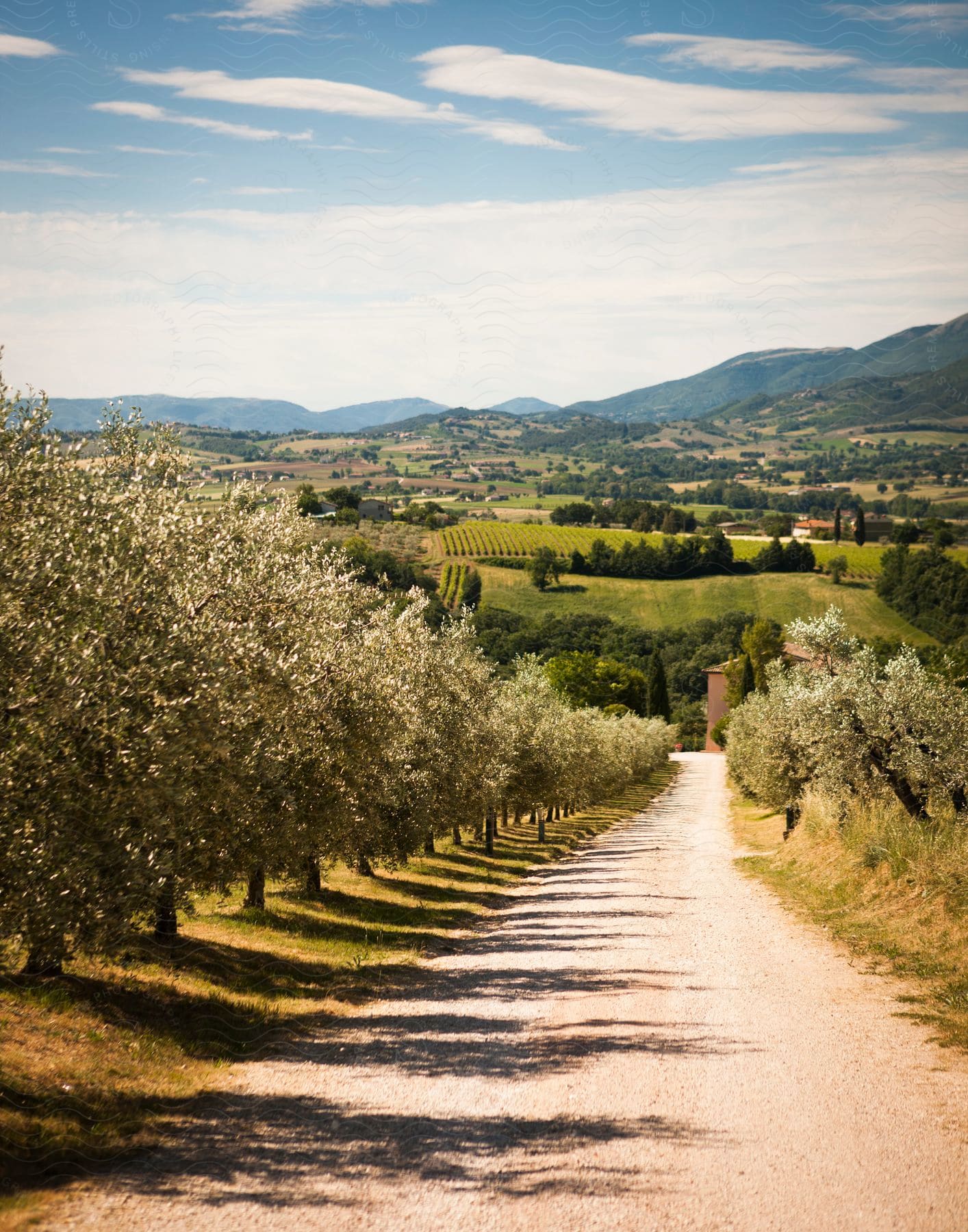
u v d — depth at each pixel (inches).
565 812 2175.2
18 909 344.5
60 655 357.1
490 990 569.0
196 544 502.9
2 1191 287.6
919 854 738.8
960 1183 291.9
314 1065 423.2
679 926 783.7
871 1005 506.9
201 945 606.5
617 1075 402.0
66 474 416.2
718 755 4785.9
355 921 772.0
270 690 546.6
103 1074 381.4
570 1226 267.3
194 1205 282.2
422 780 973.2
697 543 5625.0
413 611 1074.1
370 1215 275.4
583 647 4953.3
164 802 408.2
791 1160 311.1
